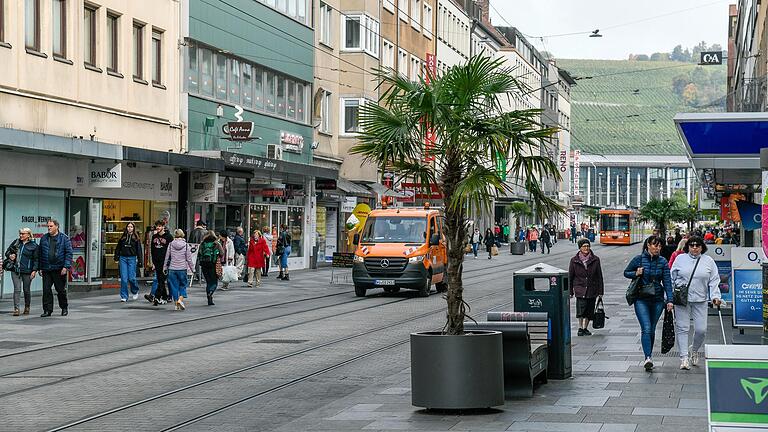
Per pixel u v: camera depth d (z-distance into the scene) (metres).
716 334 20.61
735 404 7.46
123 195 32.34
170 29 35.19
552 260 63.38
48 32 27.81
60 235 23.48
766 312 10.35
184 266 26.00
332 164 51.78
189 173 36.22
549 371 14.00
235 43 39.78
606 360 16.14
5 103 25.81
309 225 49.09
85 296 29.33
